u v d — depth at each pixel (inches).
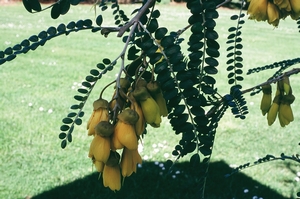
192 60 37.7
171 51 36.3
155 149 179.0
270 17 39.0
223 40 471.5
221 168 170.4
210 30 37.1
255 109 241.1
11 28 478.6
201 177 52.2
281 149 191.0
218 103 56.6
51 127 197.5
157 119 38.3
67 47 389.1
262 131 209.2
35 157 170.6
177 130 38.9
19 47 35.2
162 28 37.3
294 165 176.2
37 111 215.8
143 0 42.2
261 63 362.9
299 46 470.9
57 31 36.1
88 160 171.0
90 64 325.7
